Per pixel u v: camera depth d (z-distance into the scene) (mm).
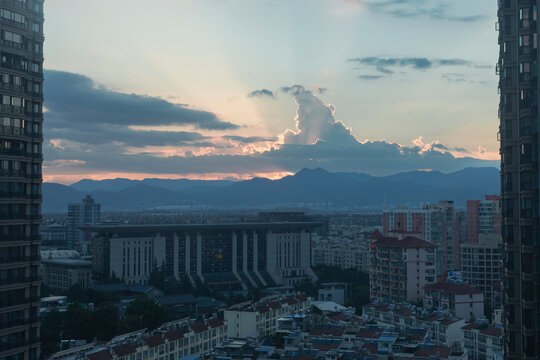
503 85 115562
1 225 136750
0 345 134125
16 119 141375
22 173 142125
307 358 170875
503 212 119062
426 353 173625
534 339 105250
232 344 183750
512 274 113812
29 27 145625
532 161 105188
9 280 137625
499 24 119562
